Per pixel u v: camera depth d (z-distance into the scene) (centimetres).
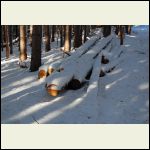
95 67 1177
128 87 1085
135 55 1683
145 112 869
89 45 1537
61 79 980
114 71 1298
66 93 1007
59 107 886
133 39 2667
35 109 876
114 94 1007
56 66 1203
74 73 1048
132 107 904
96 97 930
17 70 1541
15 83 1206
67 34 1984
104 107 893
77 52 1352
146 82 1142
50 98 970
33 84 1167
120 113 856
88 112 845
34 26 1404
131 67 1373
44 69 1216
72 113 840
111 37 1934
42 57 2002
